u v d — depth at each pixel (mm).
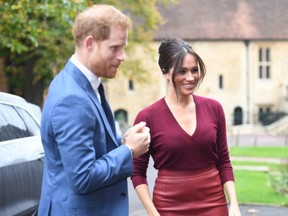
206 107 3590
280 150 20984
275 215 8133
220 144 3643
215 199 3512
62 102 2746
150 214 3467
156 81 43812
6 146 4406
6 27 10688
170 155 3463
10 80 23266
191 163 3475
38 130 5188
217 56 44438
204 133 3465
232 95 44969
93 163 2730
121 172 2797
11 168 4301
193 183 3469
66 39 17516
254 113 45125
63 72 2912
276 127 39344
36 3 10328
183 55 3404
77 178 2680
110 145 2949
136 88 44125
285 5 46188
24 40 15984
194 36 43719
